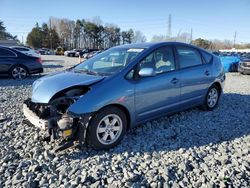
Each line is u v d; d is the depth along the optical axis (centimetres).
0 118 548
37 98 411
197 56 580
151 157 383
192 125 522
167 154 394
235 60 1753
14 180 321
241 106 682
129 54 475
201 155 391
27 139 441
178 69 518
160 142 438
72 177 328
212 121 551
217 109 641
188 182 322
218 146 427
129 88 422
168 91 489
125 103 418
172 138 457
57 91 397
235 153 399
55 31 9050
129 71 434
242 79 1322
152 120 496
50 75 484
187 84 530
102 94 394
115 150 407
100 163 363
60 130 376
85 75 443
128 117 436
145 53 466
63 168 349
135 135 465
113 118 411
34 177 331
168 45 515
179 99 519
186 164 360
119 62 462
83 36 9588
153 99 462
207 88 592
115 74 424
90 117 383
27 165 359
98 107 387
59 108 401
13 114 582
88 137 391
